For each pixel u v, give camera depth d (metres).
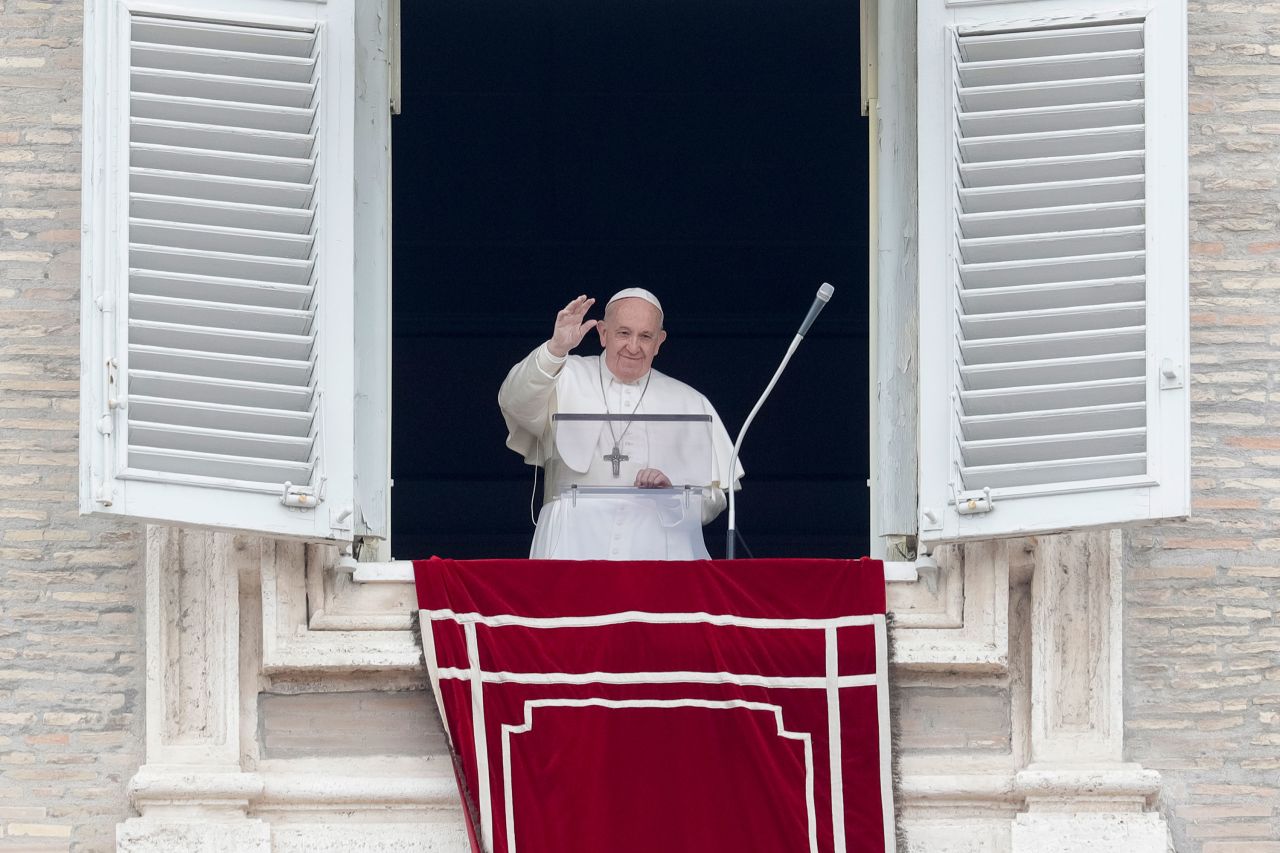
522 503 54.69
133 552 35.00
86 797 34.25
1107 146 34.59
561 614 34.09
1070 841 33.66
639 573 34.22
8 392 35.47
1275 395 35.69
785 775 33.50
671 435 36.78
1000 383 34.22
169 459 33.38
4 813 34.19
